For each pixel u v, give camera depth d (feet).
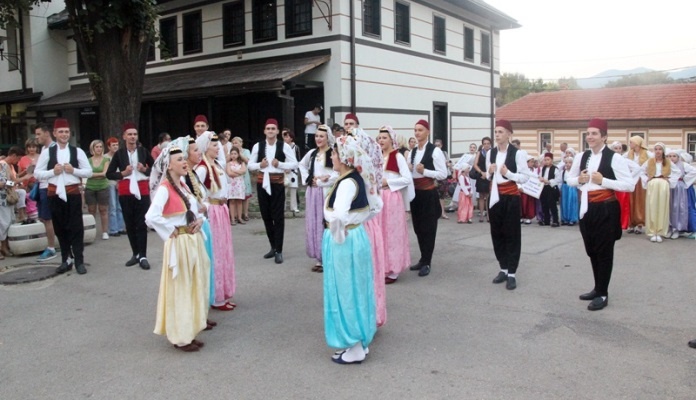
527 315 18.84
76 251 25.08
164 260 15.76
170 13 59.26
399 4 54.29
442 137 62.34
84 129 72.74
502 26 71.97
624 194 35.50
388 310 19.54
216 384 13.96
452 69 62.85
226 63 54.85
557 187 38.83
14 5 41.39
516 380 13.87
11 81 74.84
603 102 90.48
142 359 15.60
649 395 13.00
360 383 13.87
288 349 16.17
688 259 27.32
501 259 22.98
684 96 84.64
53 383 14.16
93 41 40.14
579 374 14.17
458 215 40.16
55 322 18.79
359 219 14.78
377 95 51.60
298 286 22.74
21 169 32.40
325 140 23.52
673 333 17.03
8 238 28.68
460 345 16.25
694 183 33.58
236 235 34.24
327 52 47.96
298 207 43.96
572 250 29.66
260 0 51.93
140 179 25.86
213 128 56.85
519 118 93.66
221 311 19.63
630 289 21.93
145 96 53.01
